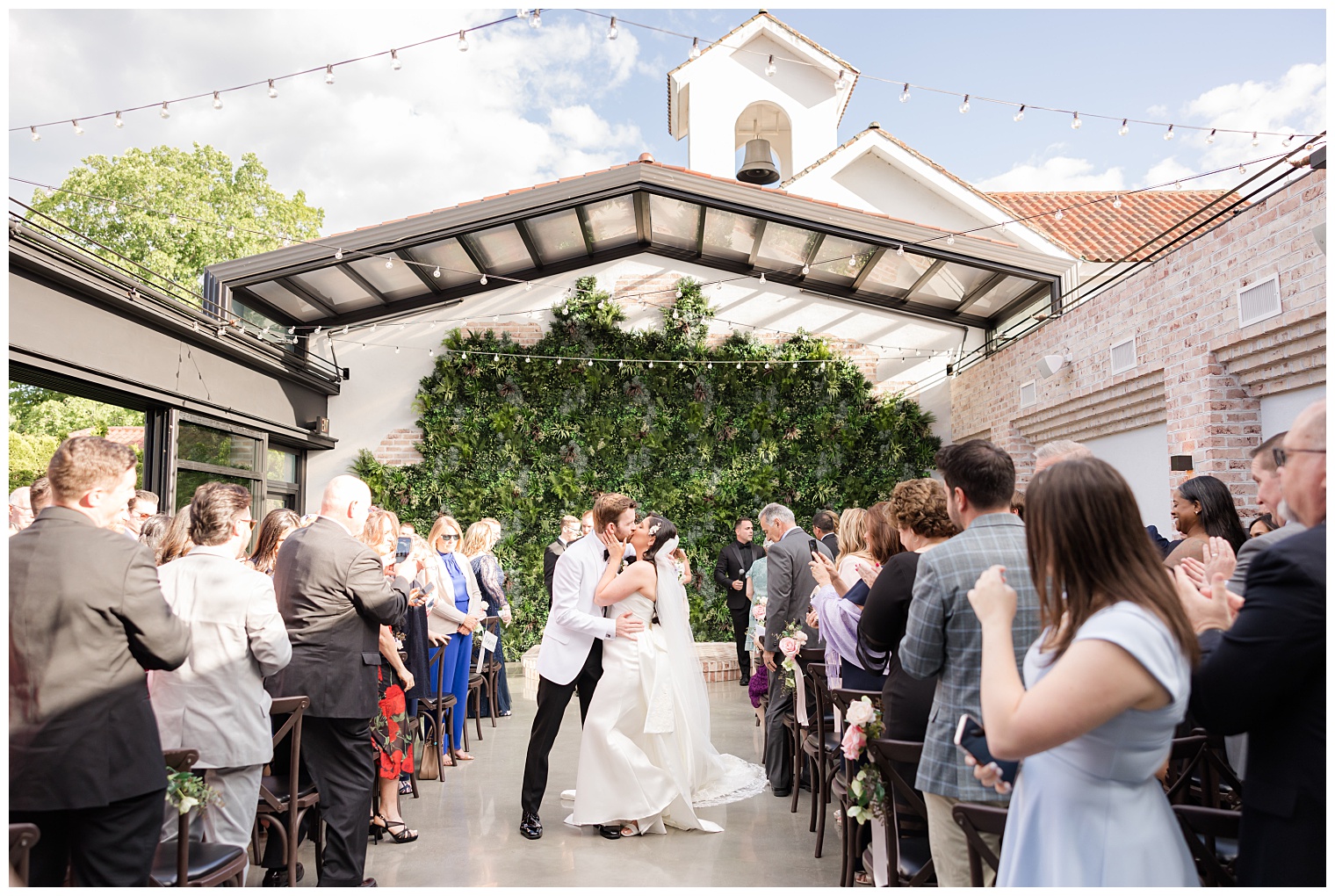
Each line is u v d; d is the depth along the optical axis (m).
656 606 4.52
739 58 13.48
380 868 3.77
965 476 2.30
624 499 4.39
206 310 7.55
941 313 10.12
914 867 2.62
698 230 9.55
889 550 3.41
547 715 4.23
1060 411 7.46
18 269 4.80
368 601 3.32
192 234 17.83
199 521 2.97
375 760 4.11
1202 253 5.25
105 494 2.34
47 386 5.60
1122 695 1.43
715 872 3.70
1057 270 8.10
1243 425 5.16
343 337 10.02
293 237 21.00
